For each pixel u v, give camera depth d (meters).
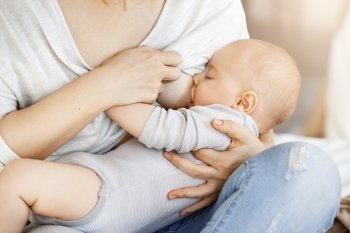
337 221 1.35
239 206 1.01
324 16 3.01
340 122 2.58
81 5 1.12
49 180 0.97
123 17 1.15
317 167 1.04
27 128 1.01
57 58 1.08
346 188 1.57
